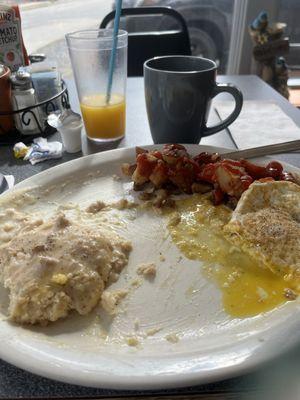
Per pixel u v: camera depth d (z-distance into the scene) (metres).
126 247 0.52
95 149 0.83
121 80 0.85
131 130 0.92
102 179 0.69
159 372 0.33
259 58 1.50
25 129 0.86
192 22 1.82
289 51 1.62
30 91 0.83
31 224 0.53
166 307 0.44
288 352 0.35
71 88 1.23
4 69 0.84
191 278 0.48
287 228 0.51
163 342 0.39
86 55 0.81
